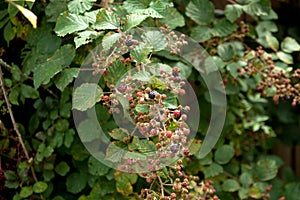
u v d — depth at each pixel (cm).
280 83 156
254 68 158
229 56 160
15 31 147
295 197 177
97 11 130
